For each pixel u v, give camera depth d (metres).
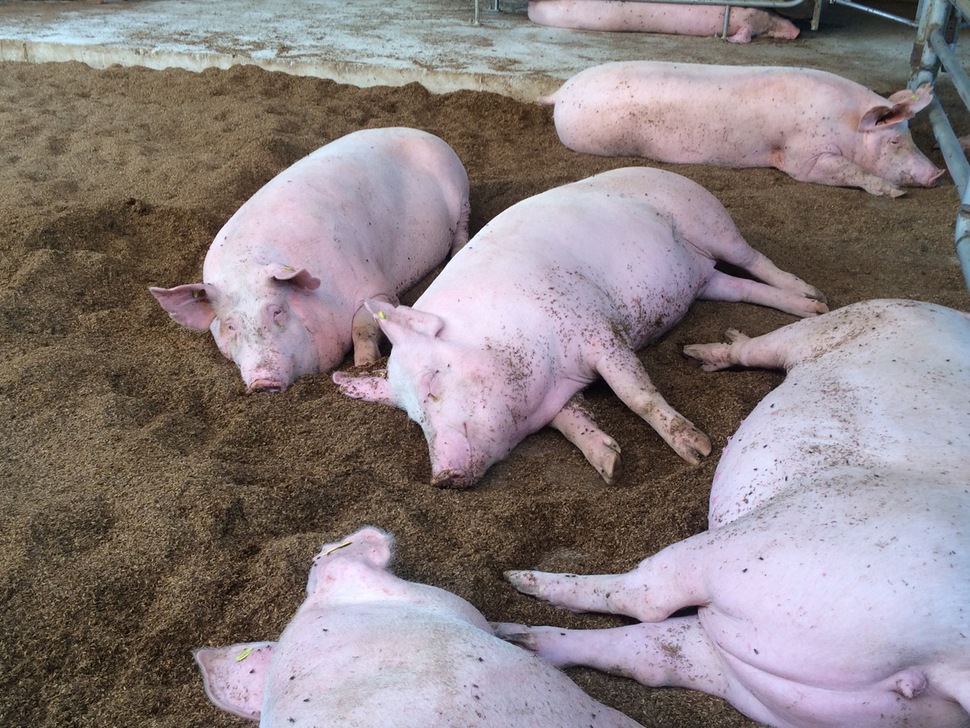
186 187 3.37
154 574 1.63
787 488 1.40
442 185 2.99
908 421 1.43
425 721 0.95
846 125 3.39
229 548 1.67
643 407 1.96
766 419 1.60
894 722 1.18
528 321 1.97
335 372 2.18
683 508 1.73
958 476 1.29
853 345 1.70
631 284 2.21
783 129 3.46
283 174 2.73
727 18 4.98
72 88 4.60
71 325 2.55
